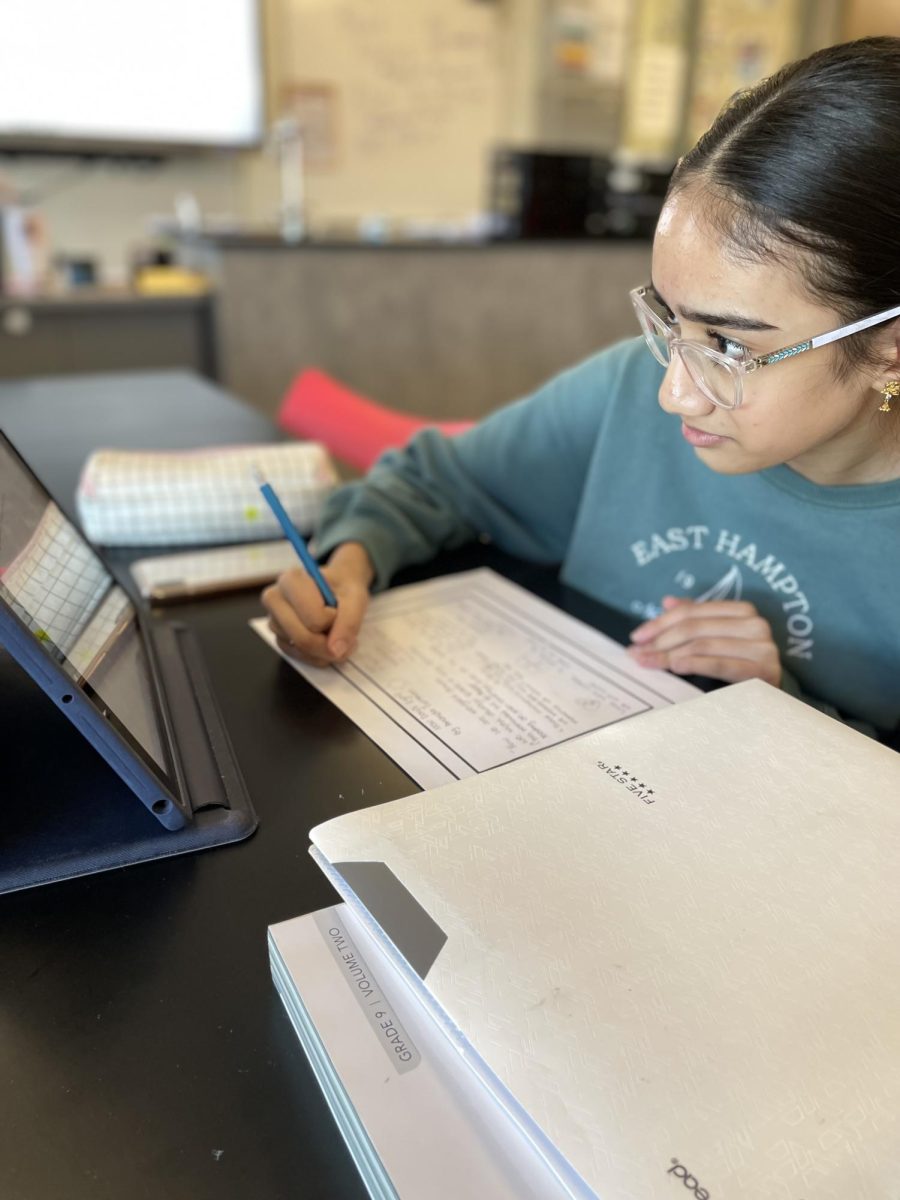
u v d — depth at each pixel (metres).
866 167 0.44
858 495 0.66
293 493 0.87
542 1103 0.27
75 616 0.47
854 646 0.68
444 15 3.33
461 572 0.81
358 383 3.05
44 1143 0.31
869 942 0.32
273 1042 0.35
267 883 0.42
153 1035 0.35
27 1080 0.33
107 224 3.06
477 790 0.40
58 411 1.37
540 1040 0.29
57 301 2.52
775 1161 0.25
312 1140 0.31
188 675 0.58
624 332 3.41
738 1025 0.29
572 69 3.61
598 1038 0.29
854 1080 0.28
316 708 0.56
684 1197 0.24
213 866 0.43
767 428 0.51
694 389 0.51
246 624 0.68
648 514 0.80
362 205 3.47
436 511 0.84
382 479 0.85
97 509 0.83
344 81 3.25
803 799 0.40
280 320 2.85
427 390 3.16
